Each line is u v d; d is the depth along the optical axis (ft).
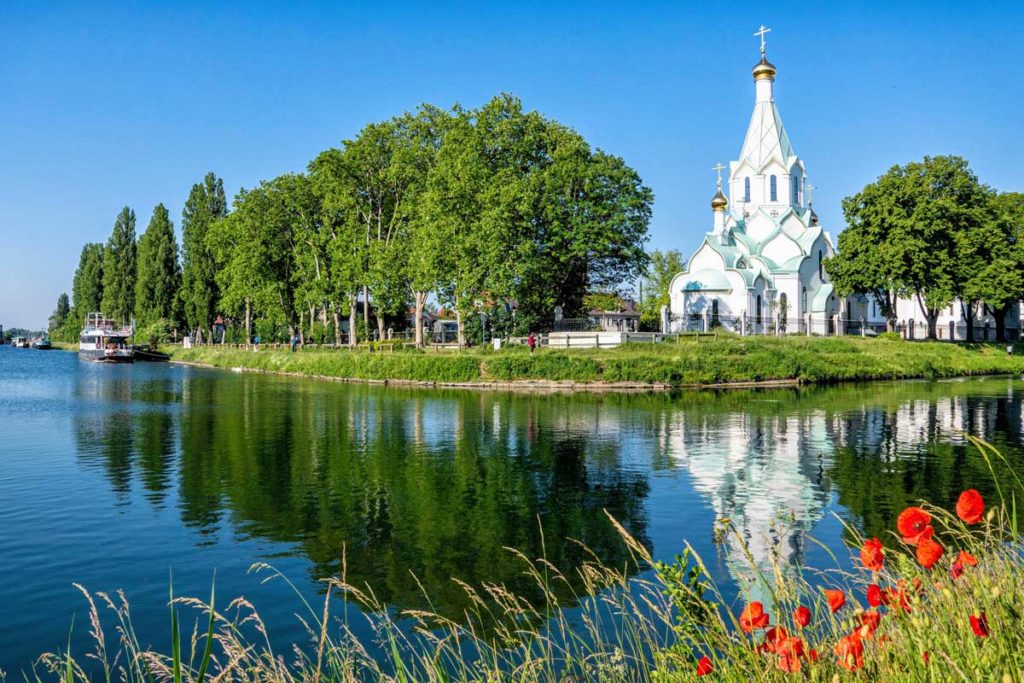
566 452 75.31
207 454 75.36
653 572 39.37
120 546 45.27
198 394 147.95
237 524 49.73
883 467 65.62
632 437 85.15
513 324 203.31
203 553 43.96
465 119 187.21
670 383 158.20
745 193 273.33
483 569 40.83
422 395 144.77
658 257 374.22
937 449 74.84
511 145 185.78
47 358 364.17
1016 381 173.37
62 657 31.24
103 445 81.41
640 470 65.77
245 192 261.65
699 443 80.18
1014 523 18.38
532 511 52.44
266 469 67.41
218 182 349.20
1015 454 71.51
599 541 45.44
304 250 246.27
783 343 192.03
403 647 31.07
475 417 106.52
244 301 312.71
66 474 65.36
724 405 120.67
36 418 106.73
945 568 17.89
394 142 213.87
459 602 36.14
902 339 219.41
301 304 251.19
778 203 268.62
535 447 78.69
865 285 223.30
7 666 30.50
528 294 190.49
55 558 43.16
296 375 212.43
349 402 130.21
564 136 195.00
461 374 170.60
